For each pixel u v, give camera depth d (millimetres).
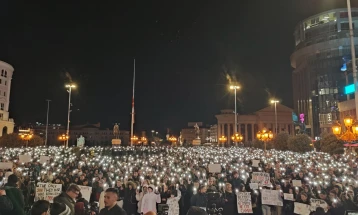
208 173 19156
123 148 48375
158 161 24125
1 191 6168
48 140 137000
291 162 23406
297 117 115500
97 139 150125
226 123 118375
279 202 10227
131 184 12500
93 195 11758
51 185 9398
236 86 50250
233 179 13711
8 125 89438
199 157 29844
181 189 12836
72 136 145000
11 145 57188
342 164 21938
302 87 111875
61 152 36844
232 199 10688
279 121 113688
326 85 94438
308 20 106500
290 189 11164
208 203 10438
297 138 46469
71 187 6938
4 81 90500
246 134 116750
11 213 6176
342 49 94312
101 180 12414
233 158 29594
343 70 87250
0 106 88562
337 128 19000
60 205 5391
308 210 9430
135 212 12047
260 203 10945
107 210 5410
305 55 105062
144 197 10789
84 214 6910
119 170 17438
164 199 11797
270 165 19297
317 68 98688
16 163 20828
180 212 12062
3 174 13969
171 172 17797
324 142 39719
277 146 54062
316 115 95938
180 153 38688
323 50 97750
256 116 118000
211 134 157875
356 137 17344
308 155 32688
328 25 99125
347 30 95062
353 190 11648
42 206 4910
